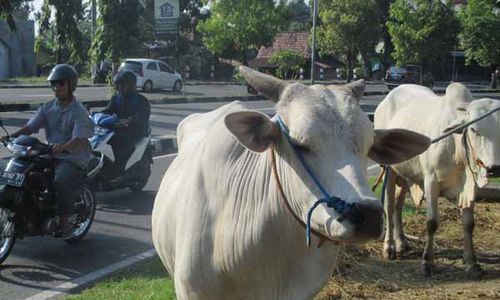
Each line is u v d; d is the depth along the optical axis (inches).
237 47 1737.2
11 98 941.8
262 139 117.8
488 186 374.6
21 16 1834.4
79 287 235.9
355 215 104.0
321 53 1827.0
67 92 276.4
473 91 1418.6
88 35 1161.4
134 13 693.9
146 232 308.0
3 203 255.6
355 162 109.6
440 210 349.4
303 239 122.4
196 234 134.2
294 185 115.3
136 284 229.9
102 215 338.0
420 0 1499.8
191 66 1879.9
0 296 227.1
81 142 273.0
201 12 1958.7
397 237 285.6
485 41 1498.5
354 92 120.3
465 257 260.4
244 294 131.1
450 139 252.2
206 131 157.1
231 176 131.5
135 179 376.5
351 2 1678.2
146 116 379.2
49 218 269.7
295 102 116.0
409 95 303.7
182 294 139.2
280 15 1692.9
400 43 1524.4
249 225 125.6
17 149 267.3
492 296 233.6
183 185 148.1
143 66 1216.8
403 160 127.3
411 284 247.9
